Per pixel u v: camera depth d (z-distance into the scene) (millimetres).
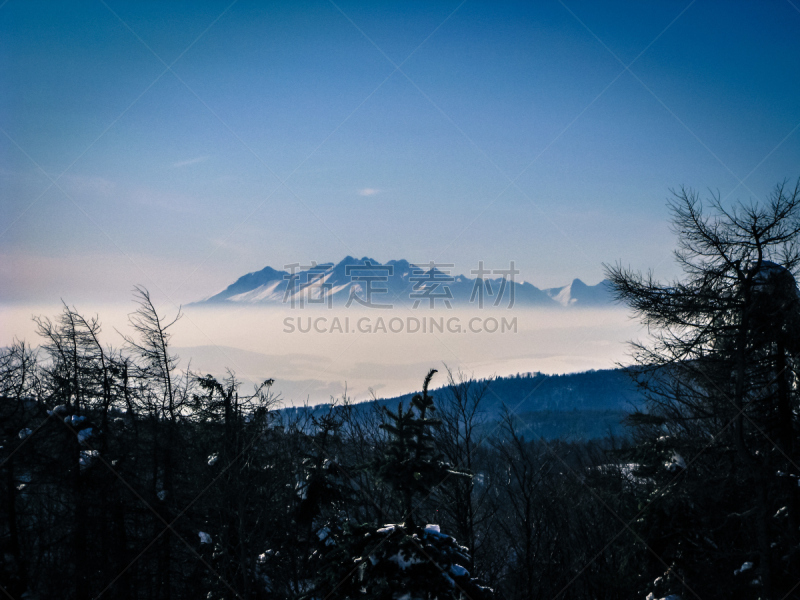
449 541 10359
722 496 17422
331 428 20469
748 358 16625
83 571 24391
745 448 16312
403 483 10227
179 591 26734
